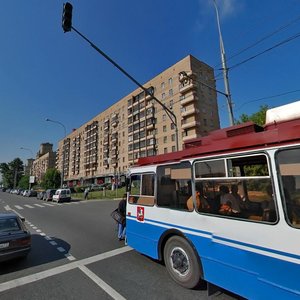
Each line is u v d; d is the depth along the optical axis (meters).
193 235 4.13
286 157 2.98
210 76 58.53
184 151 4.55
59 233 9.45
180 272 4.35
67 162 119.50
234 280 3.38
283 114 3.37
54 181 67.19
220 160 3.83
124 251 6.66
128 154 73.62
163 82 61.59
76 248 7.13
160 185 5.07
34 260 6.07
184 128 54.62
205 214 3.94
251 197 3.31
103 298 3.97
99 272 5.12
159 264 5.51
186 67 55.00
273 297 2.89
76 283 4.60
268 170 3.14
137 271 5.10
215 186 3.85
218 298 3.84
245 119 23.17
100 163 90.31
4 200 36.97
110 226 10.93
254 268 3.14
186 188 4.40
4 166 136.38
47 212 17.48
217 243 3.68
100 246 7.29
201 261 3.95
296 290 2.68
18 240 5.73
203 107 55.09
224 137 4.04
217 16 11.68
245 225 3.31
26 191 58.34
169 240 4.66
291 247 2.78
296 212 2.80
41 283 4.64
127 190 6.27
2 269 5.45
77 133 112.12
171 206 4.71
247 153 3.43
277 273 2.88
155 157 5.34
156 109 63.72
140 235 5.54
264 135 3.25
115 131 81.38
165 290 4.18
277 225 2.94
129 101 74.44
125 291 4.20
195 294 4.00
